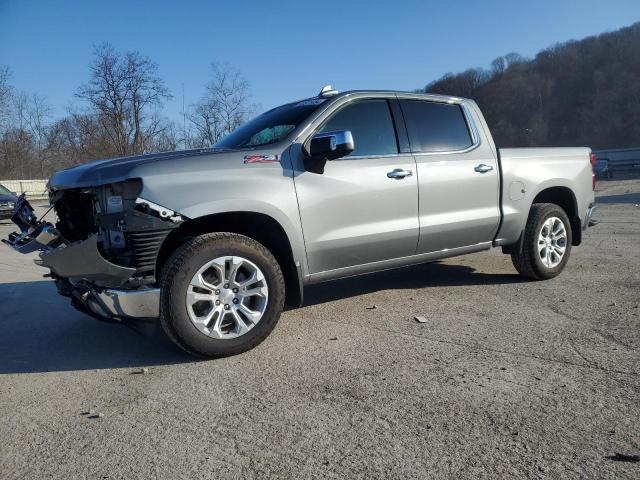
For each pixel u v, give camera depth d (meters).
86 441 2.81
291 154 4.21
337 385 3.33
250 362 3.79
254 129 4.85
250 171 3.98
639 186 26.20
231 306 3.87
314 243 4.26
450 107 5.30
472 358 3.69
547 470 2.38
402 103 4.94
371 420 2.88
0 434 2.94
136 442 2.78
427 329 4.35
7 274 7.83
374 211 4.54
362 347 3.99
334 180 4.33
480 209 5.26
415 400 3.08
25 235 4.18
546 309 4.78
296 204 4.13
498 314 4.68
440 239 5.01
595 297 5.10
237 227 4.23
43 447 2.78
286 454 2.60
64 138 36.88
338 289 5.88
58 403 3.30
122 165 3.76
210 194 3.77
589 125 88.62
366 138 4.64
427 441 2.65
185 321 3.69
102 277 3.65
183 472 2.49
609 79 89.69
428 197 4.87
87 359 4.07
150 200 3.60
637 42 91.31
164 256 3.98
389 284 6.00
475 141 5.35
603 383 3.22
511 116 94.56
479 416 2.88
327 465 2.49
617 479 2.30
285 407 3.07
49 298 6.21
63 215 4.33
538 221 5.66
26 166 43.34
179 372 3.67
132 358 4.03
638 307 4.71
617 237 8.95
